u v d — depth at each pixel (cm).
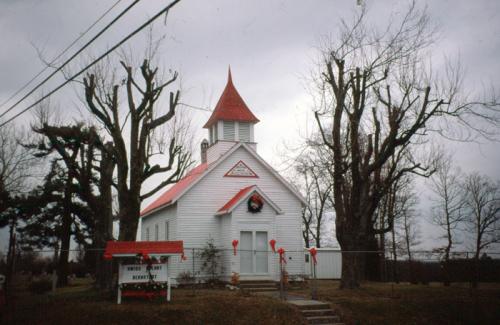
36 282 2536
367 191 2545
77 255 4269
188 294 2186
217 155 3309
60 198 3809
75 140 2978
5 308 1877
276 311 1903
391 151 2394
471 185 4828
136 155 2094
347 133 2622
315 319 1889
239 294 2219
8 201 3791
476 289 2581
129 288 1931
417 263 3297
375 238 3672
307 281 3070
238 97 3497
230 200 2978
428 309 2097
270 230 2839
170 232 3058
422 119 2373
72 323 1683
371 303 2111
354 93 2508
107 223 2605
